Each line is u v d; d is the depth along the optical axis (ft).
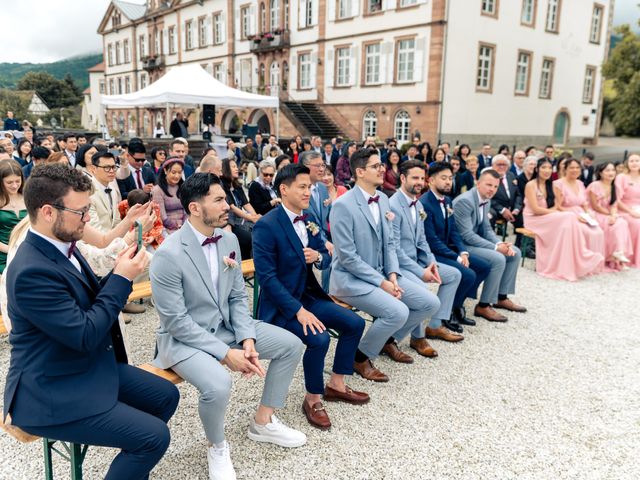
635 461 10.23
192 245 9.43
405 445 10.46
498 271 17.44
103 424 7.16
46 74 264.52
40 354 6.88
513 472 9.75
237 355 9.20
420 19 70.69
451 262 16.21
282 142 63.67
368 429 11.00
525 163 27.20
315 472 9.55
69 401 6.98
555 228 22.80
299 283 11.49
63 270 6.98
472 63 73.15
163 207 17.65
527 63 82.53
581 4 88.63
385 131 77.92
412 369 13.87
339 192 23.58
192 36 121.19
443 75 70.03
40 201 6.66
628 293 21.11
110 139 62.85
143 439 7.35
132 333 15.64
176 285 9.20
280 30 92.27
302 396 12.30
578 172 23.82
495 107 78.48
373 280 12.91
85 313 6.97
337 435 10.73
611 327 17.31
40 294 6.55
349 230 13.01
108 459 9.89
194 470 9.55
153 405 8.28
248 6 101.09
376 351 12.95
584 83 94.84
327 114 86.84
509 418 11.62
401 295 13.38
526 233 23.86
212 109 61.87
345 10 81.66
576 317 18.20
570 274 22.56
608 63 94.68
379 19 76.02
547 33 83.87
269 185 21.85
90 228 10.78
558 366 14.32
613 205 24.91
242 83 106.42
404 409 11.84
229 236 10.13
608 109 138.00
